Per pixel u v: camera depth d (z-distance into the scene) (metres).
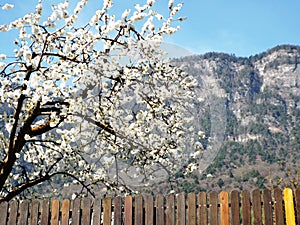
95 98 7.26
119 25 6.91
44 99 6.40
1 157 8.07
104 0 6.89
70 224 6.13
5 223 6.25
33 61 6.47
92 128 7.72
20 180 8.55
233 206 5.78
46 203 6.24
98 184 8.25
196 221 5.83
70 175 7.84
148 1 7.08
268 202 5.71
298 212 5.58
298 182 10.05
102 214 6.11
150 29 7.33
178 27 7.44
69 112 6.57
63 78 6.41
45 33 6.70
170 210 5.95
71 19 6.86
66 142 7.19
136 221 5.98
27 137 7.18
